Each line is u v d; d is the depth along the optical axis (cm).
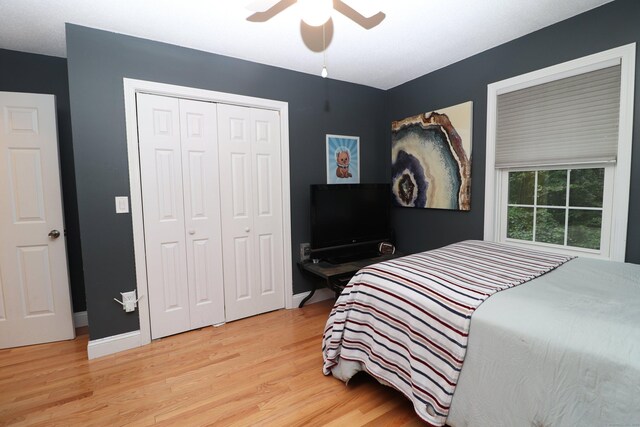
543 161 225
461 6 190
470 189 272
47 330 238
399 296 151
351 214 303
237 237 271
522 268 168
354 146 333
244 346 228
